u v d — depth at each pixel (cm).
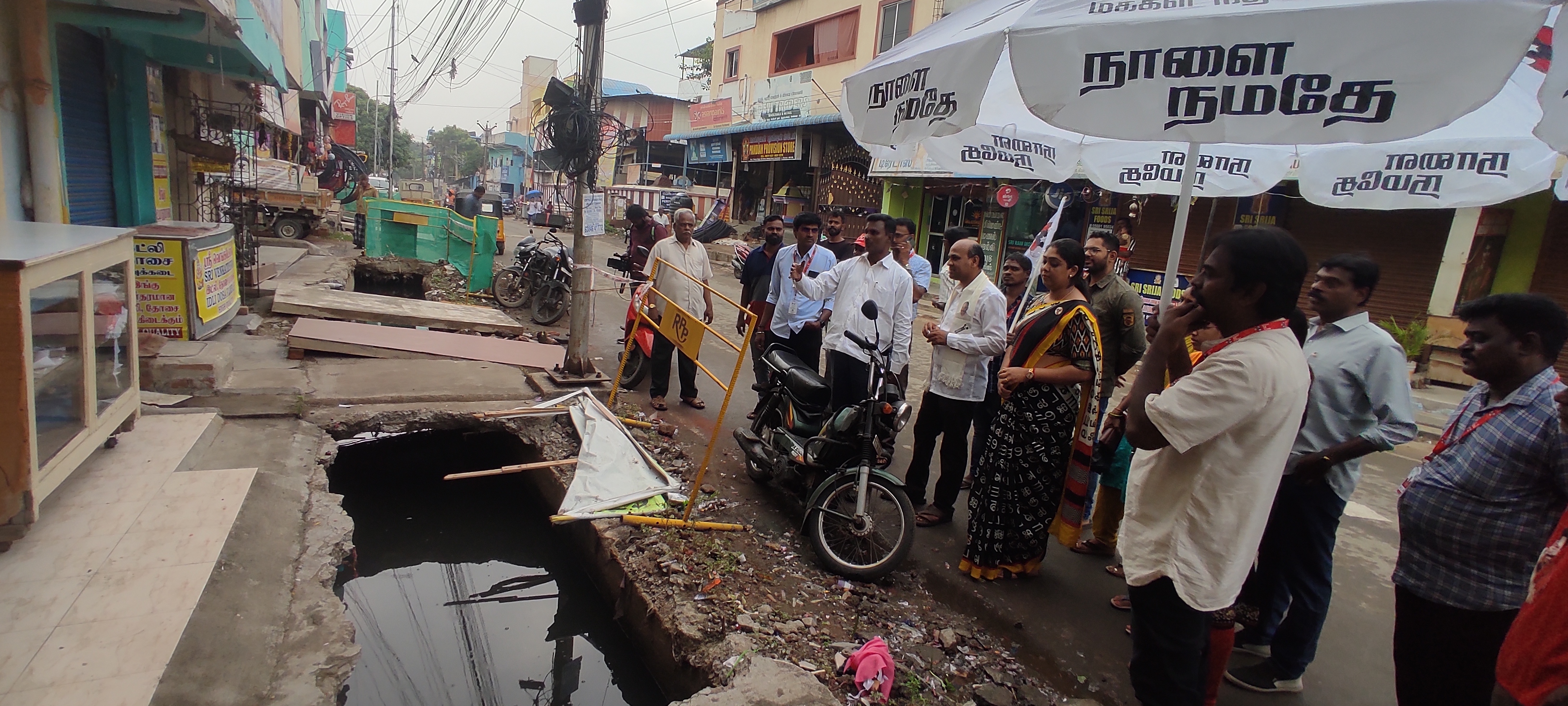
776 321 595
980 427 485
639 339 645
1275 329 217
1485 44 185
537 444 508
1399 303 938
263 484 385
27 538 297
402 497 554
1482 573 231
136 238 562
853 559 396
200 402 484
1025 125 493
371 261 1295
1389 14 194
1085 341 356
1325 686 326
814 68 1755
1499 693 187
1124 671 323
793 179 1998
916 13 1484
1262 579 334
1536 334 224
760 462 452
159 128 845
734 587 356
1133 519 243
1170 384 257
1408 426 281
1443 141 382
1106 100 232
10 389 272
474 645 404
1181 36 218
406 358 654
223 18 536
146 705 225
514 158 5066
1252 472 217
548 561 479
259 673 258
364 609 429
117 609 263
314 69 1376
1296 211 1017
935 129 283
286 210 1695
